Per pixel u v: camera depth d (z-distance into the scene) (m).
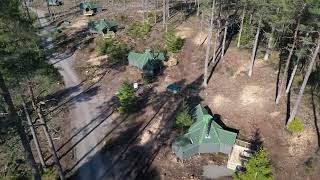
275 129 40.28
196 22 71.12
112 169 35.88
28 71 24.62
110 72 55.31
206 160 36.97
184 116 39.66
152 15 77.56
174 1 88.81
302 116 41.66
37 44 26.33
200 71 53.06
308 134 39.03
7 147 38.00
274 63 53.09
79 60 59.97
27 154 24.59
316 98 44.72
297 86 47.19
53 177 34.72
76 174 35.38
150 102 46.53
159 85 50.56
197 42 62.19
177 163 36.47
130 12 81.69
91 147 39.09
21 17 23.30
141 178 34.69
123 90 44.38
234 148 37.84
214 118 42.44
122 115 44.28
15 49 22.69
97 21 71.50
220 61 54.88
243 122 41.66
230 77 50.50
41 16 83.50
